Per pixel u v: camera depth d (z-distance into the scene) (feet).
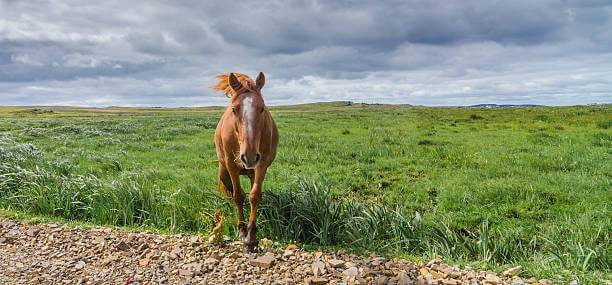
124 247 17.37
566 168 33.99
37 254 16.94
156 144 53.52
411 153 41.75
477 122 80.38
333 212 21.31
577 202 25.45
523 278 14.60
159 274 15.01
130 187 23.91
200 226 21.63
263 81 18.44
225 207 22.09
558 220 22.79
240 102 15.97
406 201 27.27
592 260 16.10
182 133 66.74
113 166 36.65
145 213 22.50
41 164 31.12
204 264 15.74
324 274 14.67
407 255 17.48
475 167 35.76
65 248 17.62
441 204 26.17
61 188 24.07
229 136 17.63
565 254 16.87
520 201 25.76
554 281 14.17
